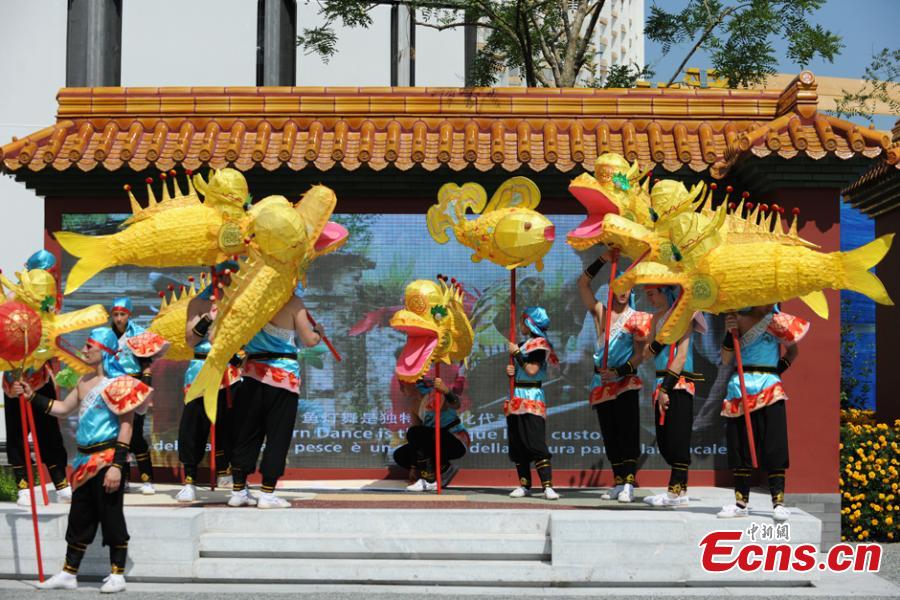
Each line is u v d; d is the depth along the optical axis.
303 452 9.85
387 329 9.89
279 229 7.42
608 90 9.94
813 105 9.18
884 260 12.41
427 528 7.67
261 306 7.52
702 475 9.75
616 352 8.78
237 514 7.67
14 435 8.19
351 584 7.26
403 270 9.89
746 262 7.36
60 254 9.87
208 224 7.61
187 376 8.97
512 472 9.80
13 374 7.26
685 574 7.30
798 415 9.31
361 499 8.48
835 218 9.28
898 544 9.59
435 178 9.73
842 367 15.48
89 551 7.47
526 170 9.62
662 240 7.71
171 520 7.33
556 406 9.83
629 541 7.30
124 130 9.80
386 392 9.85
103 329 7.06
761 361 7.75
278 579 7.28
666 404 7.93
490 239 8.66
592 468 9.80
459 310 8.95
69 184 9.80
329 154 9.40
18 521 7.52
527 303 9.87
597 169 8.45
